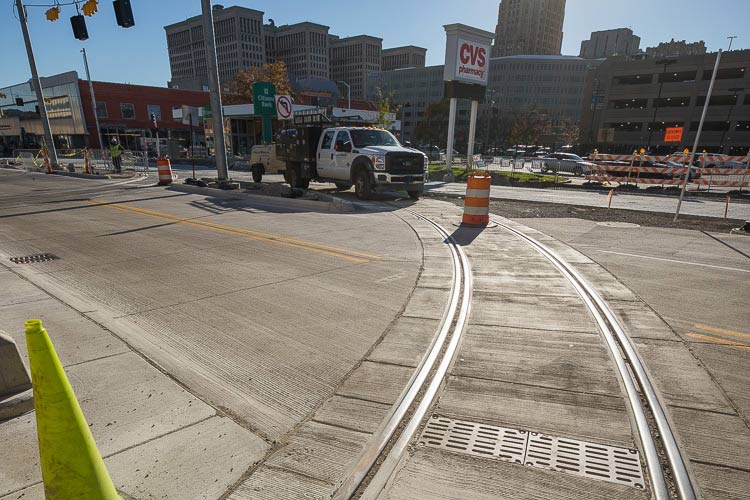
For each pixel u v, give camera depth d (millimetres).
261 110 27422
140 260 6699
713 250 7465
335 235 8578
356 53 194375
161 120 57562
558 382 3252
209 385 3201
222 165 15711
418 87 153250
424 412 2891
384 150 13320
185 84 84250
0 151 60250
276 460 2436
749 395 3059
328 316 4512
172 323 4309
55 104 56312
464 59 24875
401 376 3338
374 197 14961
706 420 2775
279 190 14172
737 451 2494
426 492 2229
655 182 20578
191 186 16312
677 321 4348
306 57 187750
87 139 53594
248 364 3514
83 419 1909
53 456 1841
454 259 6777
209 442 2576
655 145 76062
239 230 9031
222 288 5367
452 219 10500
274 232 8836
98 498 1902
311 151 15922
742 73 67500
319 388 3180
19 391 2965
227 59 178250
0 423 2787
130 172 26422
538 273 6039
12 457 2463
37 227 9375
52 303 4840
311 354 3688
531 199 15406
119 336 3996
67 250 7352
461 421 2805
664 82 74688
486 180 9492
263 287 5414
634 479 2324
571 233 8977
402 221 10219
